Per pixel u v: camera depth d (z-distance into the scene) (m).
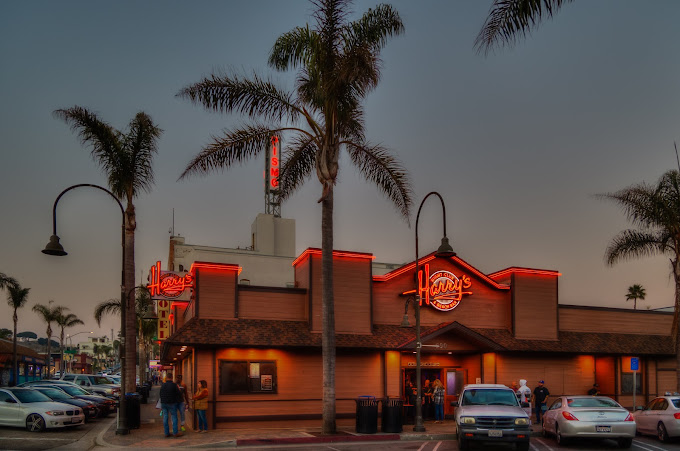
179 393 21.05
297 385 25.09
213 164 22.94
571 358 31.05
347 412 25.69
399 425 22.19
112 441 19.61
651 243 29.14
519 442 17.17
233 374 24.20
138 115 29.56
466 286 29.36
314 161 25.22
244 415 24.03
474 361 29.72
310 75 22.17
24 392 23.41
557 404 20.28
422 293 28.53
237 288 25.44
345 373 26.06
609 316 33.16
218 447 18.75
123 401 21.41
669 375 33.59
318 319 25.89
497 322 30.20
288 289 26.31
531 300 30.61
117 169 28.92
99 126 28.78
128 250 28.84
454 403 19.17
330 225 22.27
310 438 20.12
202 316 24.69
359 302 26.97
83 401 27.89
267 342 24.20
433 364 29.41
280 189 25.14
